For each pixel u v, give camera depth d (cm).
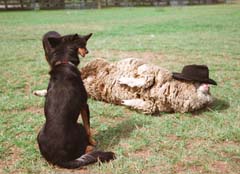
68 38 202
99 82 281
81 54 204
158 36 679
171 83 255
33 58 471
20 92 321
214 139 217
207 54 489
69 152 179
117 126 240
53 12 1352
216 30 760
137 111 262
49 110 183
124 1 1712
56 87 189
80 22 964
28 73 386
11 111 274
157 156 195
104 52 509
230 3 1859
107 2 1680
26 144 213
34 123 247
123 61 277
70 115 183
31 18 1091
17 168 187
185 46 555
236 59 455
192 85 257
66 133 179
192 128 234
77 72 198
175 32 738
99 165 185
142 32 740
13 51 527
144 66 264
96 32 743
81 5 1598
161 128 234
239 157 193
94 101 287
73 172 179
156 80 257
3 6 1631
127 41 616
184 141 214
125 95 266
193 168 183
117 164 186
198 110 263
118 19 1045
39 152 203
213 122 243
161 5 1756
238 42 592
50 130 179
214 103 280
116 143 212
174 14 1202
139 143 210
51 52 205
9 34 716
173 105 254
